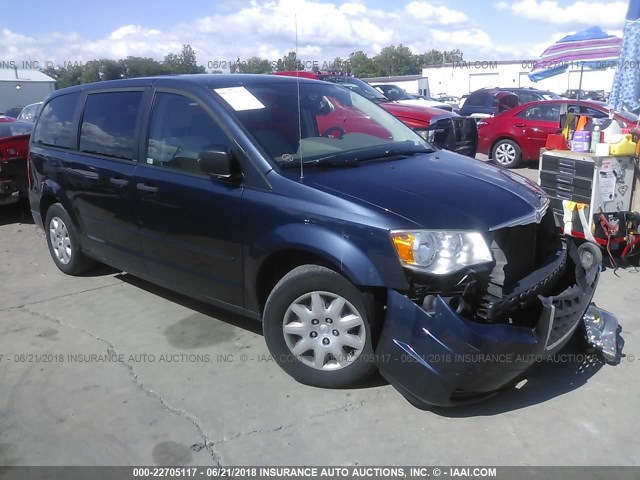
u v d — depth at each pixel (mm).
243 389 3541
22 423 3277
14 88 36250
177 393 3527
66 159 5133
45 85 37469
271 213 3447
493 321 2982
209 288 3963
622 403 3287
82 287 5363
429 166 3844
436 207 3162
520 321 3178
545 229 3613
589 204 5242
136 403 3439
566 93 28547
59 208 5410
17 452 3031
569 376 3576
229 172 3566
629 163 5219
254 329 4355
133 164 4395
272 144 3701
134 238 4461
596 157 5109
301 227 3312
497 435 3043
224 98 3926
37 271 5934
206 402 3422
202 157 3590
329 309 3340
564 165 5445
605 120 5625
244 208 3572
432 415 3223
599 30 11508
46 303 5016
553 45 11906
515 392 3424
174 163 4098
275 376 3676
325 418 3229
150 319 4594
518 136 11578
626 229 5238
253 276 3609
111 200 4594
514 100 14805
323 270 3295
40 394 3564
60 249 5621
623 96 7754
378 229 3055
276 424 3193
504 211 3244
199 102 3990
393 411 3270
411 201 3203
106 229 4785
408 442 3012
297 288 3387
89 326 4512
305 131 3984
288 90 4320
